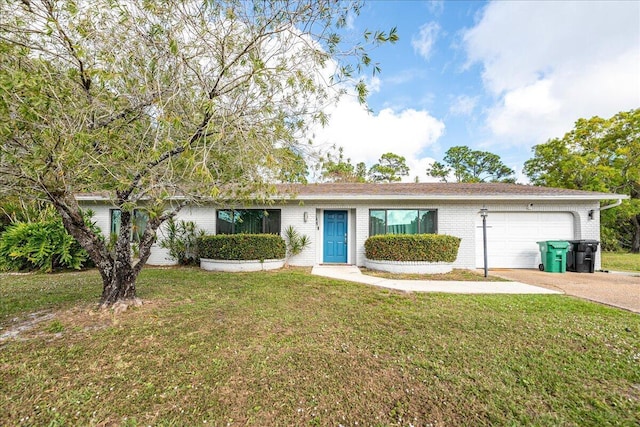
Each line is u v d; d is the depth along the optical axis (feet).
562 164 52.60
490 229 32.89
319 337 12.08
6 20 10.38
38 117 9.81
